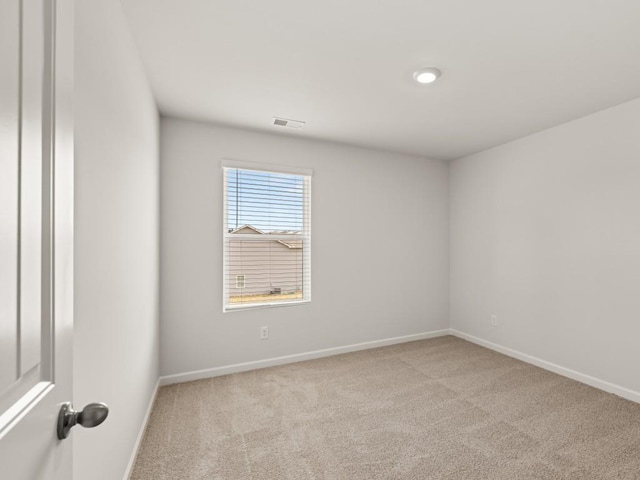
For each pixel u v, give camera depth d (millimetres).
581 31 1627
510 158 3330
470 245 3811
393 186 3740
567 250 2799
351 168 3492
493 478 1605
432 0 1424
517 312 3242
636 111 2363
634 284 2363
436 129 2996
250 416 2174
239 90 2260
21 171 471
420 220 3912
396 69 1995
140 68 1839
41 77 533
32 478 490
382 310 3674
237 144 2965
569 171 2791
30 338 494
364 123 2854
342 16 1532
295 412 2227
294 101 2430
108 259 1258
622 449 1819
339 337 3428
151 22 1560
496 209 3479
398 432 1992
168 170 2709
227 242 2947
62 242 602
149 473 1641
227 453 1798
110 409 1298
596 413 2197
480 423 2088
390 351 3484
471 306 3797
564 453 1789
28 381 496
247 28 1616
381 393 2506
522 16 1522
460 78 2094
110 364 1290
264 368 3027
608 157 2523
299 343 3227
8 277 438
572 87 2207
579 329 2709
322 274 3344
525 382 2691
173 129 2732
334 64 1944
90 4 1050
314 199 3299
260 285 3088
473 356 3312
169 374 2695
